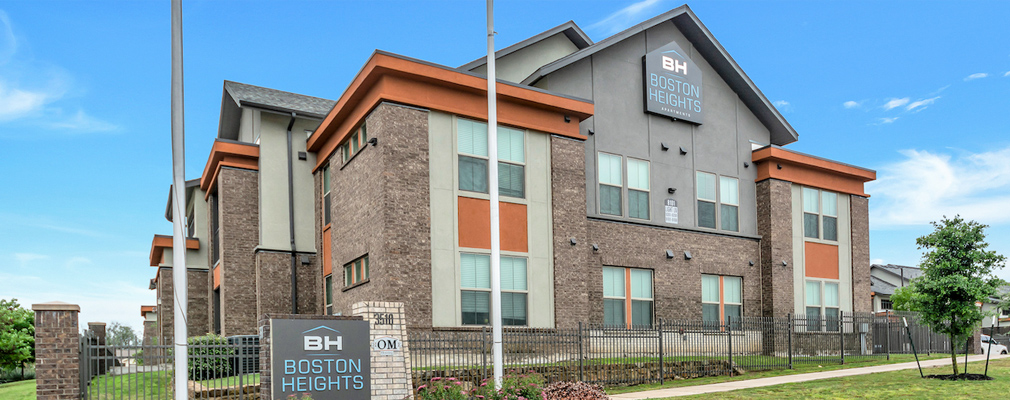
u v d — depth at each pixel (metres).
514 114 20.75
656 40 25.73
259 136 24.77
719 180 26.47
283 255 23.89
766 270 26.55
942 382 16.84
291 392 12.64
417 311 18.30
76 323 12.93
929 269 18.22
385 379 13.79
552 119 21.53
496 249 13.93
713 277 25.56
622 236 23.27
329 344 13.24
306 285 24.03
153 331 46.00
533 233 20.67
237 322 23.58
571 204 21.52
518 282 20.22
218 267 26.67
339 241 21.72
